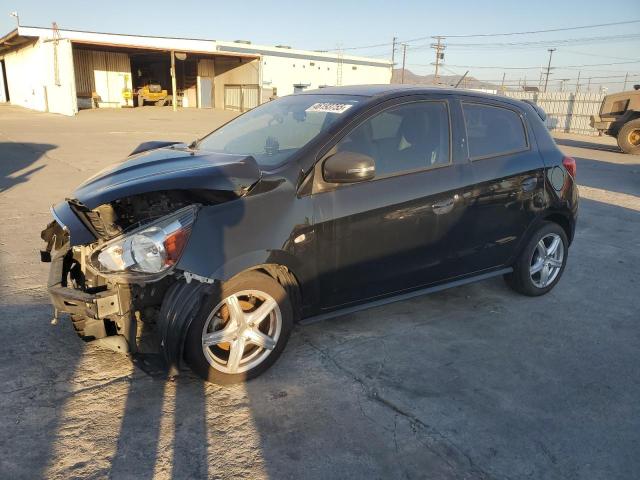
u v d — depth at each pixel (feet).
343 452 8.88
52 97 96.73
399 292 12.80
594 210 29.01
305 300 11.32
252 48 131.75
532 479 8.46
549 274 16.05
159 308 10.26
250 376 10.79
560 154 15.74
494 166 13.80
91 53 108.78
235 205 10.09
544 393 10.86
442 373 11.46
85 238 10.23
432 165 12.78
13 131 60.59
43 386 10.36
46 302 14.11
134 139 57.06
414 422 9.73
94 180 11.28
